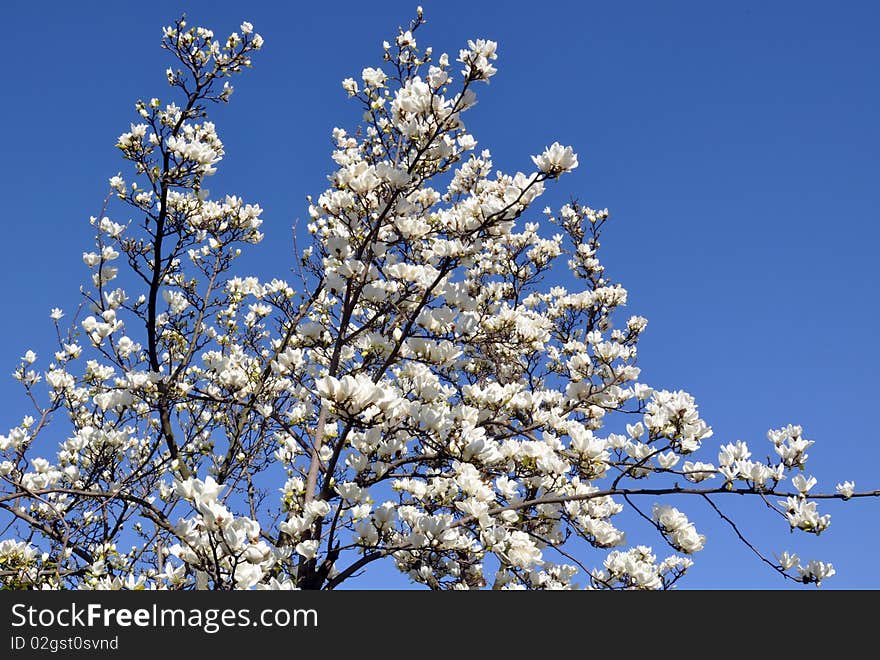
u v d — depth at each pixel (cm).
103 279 639
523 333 556
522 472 486
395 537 465
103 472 667
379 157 659
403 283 513
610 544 495
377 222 503
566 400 568
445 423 453
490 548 418
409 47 626
